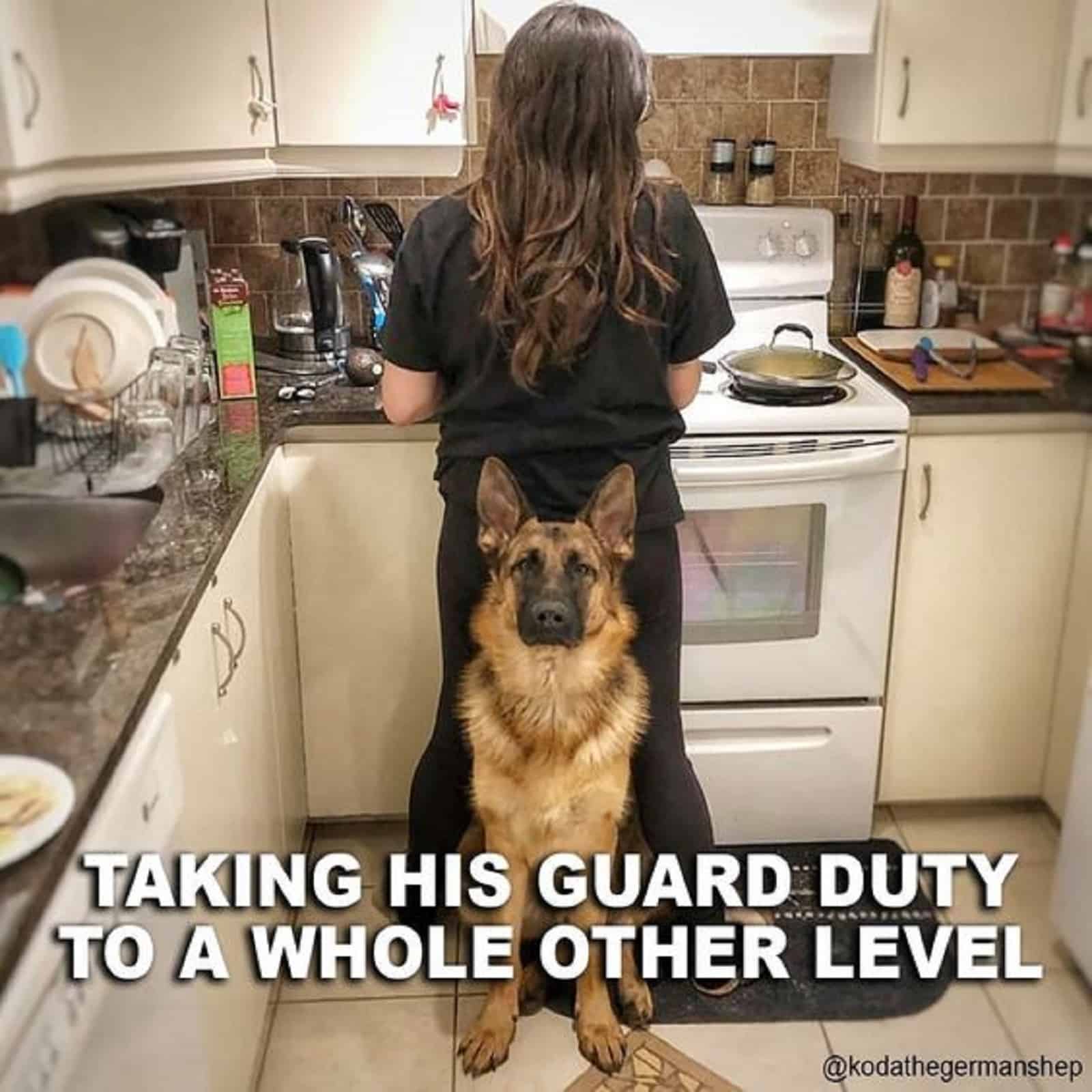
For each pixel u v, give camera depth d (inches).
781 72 97.7
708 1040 76.6
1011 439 84.6
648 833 80.9
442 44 82.7
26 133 51.5
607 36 61.2
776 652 87.4
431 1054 76.0
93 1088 42.1
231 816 64.6
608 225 63.1
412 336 69.3
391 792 93.4
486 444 70.6
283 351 95.8
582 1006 75.7
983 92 84.9
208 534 62.9
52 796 39.6
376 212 97.1
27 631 51.8
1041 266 90.7
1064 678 90.8
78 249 73.5
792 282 96.7
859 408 82.0
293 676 87.5
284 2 80.0
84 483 61.7
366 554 86.2
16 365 60.3
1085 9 81.1
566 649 68.6
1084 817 76.5
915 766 94.0
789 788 91.2
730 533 84.0
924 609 89.0
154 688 48.3
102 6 59.1
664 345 69.6
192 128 69.8
